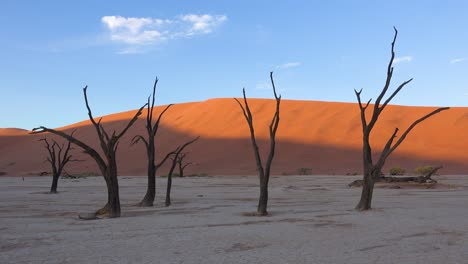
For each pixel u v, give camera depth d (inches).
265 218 604.4
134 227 522.9
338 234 458.9
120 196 1104.2
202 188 1429.6
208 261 340.5
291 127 3427.7
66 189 1435.8
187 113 4183.1
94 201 932.0
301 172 2687.0
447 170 2650.1
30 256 364.2
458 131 3186.5
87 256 362.3
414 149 2979.8
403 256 352.8
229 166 3036.4
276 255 359.6
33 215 672.4
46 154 4008.4
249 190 1305.4
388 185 1349.7
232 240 427.5
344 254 361.4
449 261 335.0
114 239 440.8
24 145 4463.6
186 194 1144.2
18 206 823.7
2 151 4480.8
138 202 916.6
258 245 402.3
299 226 519.8
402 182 1432.1
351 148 3085.6
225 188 1424.7
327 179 1978.3
